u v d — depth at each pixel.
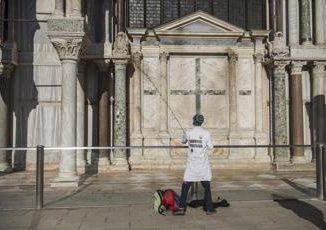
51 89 18.33
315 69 19.23
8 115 17.89
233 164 18.81
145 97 19.17
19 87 18.25
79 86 17.91
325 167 11.41
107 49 17.86
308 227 8.19
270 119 19.41
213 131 19.44
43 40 18.33
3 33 17.61
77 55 14.10
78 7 14.18
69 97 13.89
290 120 19.22
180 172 17.69
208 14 19.17
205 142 9.38
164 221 8.76
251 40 19.64
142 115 19.12
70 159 13.77
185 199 9.29
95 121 18.39
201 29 19.23
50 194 12.14
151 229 8.16
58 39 13.85
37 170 10.07
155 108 19.19
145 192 12.41
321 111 19.23
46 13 18.33
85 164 17.72
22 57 18.23
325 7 19.58
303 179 15.38
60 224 8.58
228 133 19.38
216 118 19.55
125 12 19.56
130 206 10.23
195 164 9.30
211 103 19.56
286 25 19.59
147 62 19.20
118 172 17.58
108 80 18.42
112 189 13.05
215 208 9.95
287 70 19.33
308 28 19.33
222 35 19.27
